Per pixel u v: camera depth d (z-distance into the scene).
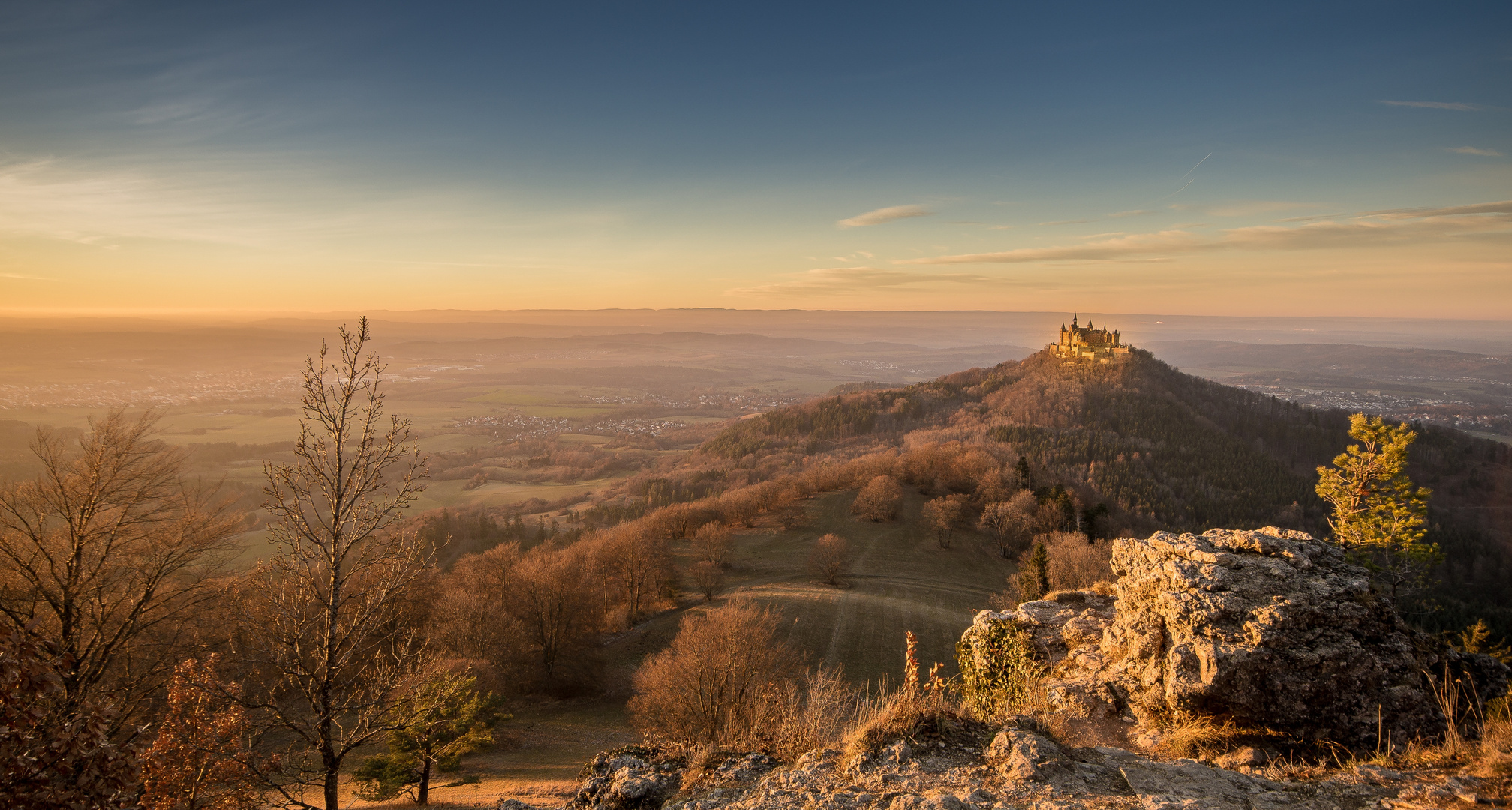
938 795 4.87
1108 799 4.71
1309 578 7.54
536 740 37.22
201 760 12.06
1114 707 8.05
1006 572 85.81
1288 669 6.81
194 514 19.39
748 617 33.41
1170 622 7.61
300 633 10.12
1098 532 86.56
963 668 11.79
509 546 64.75
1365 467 22.77
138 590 18.16
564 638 49.19
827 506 108.69
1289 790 4.86
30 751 5.70
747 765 6.03
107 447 17.88
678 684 30.66
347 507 10.12
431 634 40.66
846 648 52.62
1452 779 4.66
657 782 5.98
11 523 16.86
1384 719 6.62
